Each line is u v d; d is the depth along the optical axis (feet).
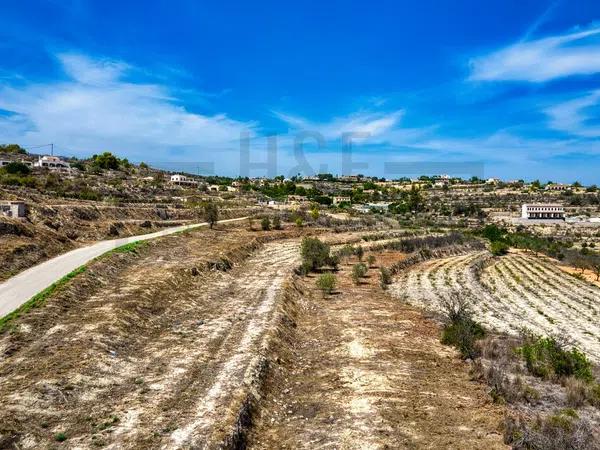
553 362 87.45
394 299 152.76
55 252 145.48
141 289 114.11
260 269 181.88
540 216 553.23
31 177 306.96
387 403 67.46
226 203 400.47
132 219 245.45
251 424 59.93
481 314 161.07
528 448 55.88
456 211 590.55
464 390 73.97
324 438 57.11
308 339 103.14
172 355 78.84
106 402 59.47
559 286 229.04
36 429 50.90
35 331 79.10
